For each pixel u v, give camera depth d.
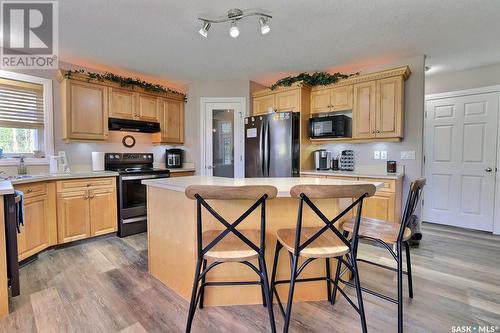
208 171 4.36
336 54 3.19
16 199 1.92
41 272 2.33
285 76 4.10
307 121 3.87
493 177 3.51
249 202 1.82
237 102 4.32
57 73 3.22
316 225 1.87
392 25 2.47
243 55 3.22
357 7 2.17
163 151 4.50
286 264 1.89
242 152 4.31
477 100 3.60
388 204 2.97
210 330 1.59
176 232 1.98
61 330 1.58
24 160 2.98
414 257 2.68
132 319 1.68
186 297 1.92
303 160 3.81
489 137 3.53
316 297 1.92
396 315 1.73
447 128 3.84
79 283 2.14
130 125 3.73
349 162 3.74
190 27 2.50
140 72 3.86
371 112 3.34
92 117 3.37
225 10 2.20
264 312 1.78
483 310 1.78
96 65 3.54
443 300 1.90
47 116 3.17
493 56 3.20
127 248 2.94
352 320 1.69
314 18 2.34
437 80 3.89
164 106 4.18
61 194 2.86
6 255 1.82
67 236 2.90
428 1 2.08
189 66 3.62
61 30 2.54
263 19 2.24
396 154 3.38
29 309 1.79
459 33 2.62
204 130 4.34
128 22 2.39
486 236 3.38
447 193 3.87
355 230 1.51
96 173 3.15
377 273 2.32
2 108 2.90
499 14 2.26
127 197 3.38
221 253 1.46
